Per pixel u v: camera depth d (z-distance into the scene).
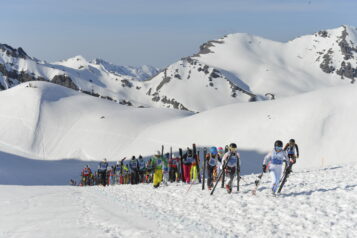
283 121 109.94
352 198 10.29
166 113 173.62
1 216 10.62
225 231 8.20
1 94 191.12
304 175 16.70
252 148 102.75
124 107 193.88
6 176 98.75
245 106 131.12
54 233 8.20
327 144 96.12
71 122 168.75
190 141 118.81
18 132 158.25
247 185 15.18
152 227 8.78
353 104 107.12
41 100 181.12
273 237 7.47
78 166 125.62
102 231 8.30
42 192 17.77
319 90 123.06
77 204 13.13
